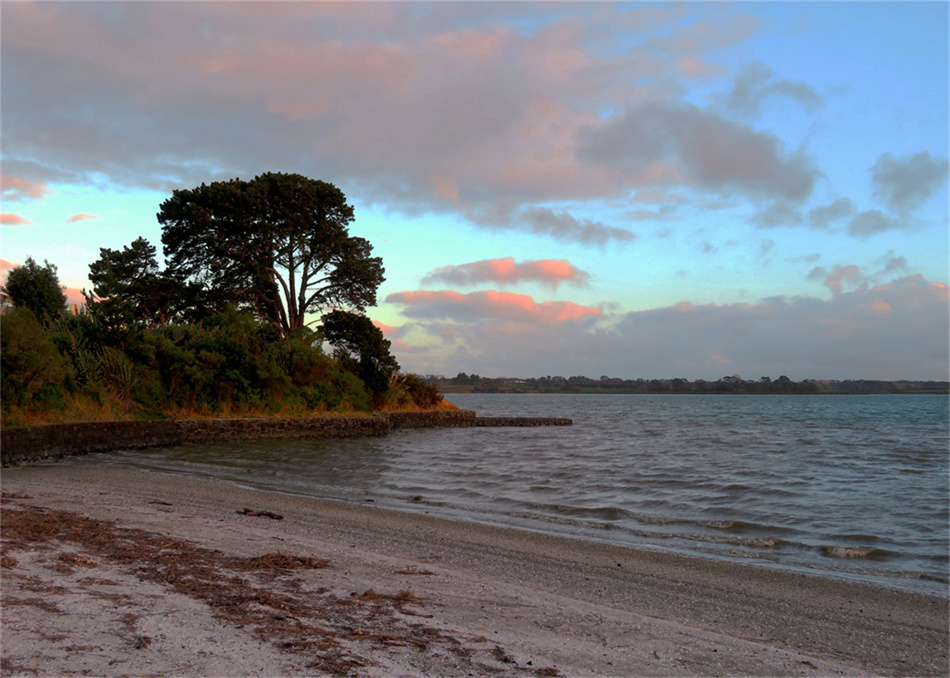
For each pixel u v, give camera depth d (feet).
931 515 45.98
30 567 20.85
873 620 24.44
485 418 158.92
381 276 139.64
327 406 116.98
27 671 12.80
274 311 133.39
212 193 122.11
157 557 24.38
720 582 28.94
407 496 51.78
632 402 548.72
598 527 41.32
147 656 14.20
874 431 153.69
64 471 55.01
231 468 64.44
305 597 20.75
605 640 19.57
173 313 126.52
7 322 64.54
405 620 19.30
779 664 18.84
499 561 31.27
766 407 379.55
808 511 47.32
